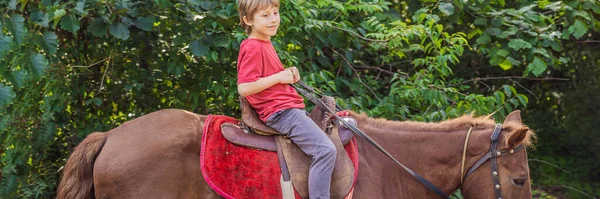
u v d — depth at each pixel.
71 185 3.85
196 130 3.95
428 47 6.72
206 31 5.92
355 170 3.98
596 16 7.24
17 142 5.80
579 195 8.70
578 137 9.23
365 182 4.02
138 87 6.21
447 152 4.20
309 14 5.97
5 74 5.11
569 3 6.84
